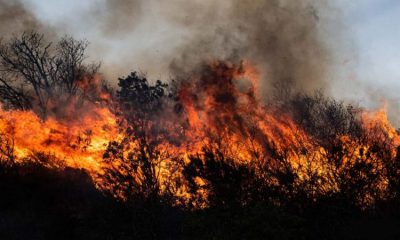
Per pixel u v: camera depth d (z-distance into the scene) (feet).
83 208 52.54
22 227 48.91
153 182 51.01
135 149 52.85
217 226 42.09
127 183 51.13
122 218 49.29
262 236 40.16
